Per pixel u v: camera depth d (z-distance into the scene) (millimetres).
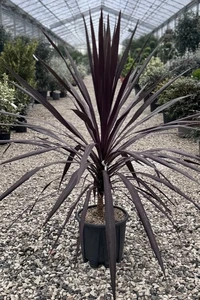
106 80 1344
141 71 1556
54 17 13117
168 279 1662
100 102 1402
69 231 2115
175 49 9438
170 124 1484
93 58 1344
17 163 3641
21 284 1633
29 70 6668
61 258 1830
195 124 1419
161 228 2168
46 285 1623
